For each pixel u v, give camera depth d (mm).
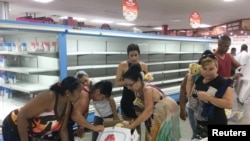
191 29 16500
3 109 3631
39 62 4480
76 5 8758
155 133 2291
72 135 2393
